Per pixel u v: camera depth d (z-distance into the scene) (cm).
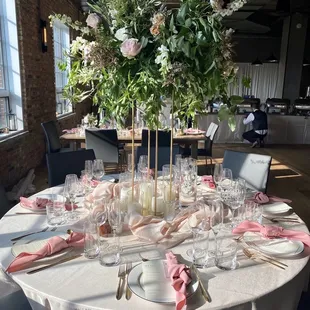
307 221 347
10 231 153
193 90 142
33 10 520
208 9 135
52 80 640
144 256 133
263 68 1208
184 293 103
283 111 877
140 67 144
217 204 152
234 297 107
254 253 134
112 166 563
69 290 110
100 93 158
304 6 792
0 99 458
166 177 219
